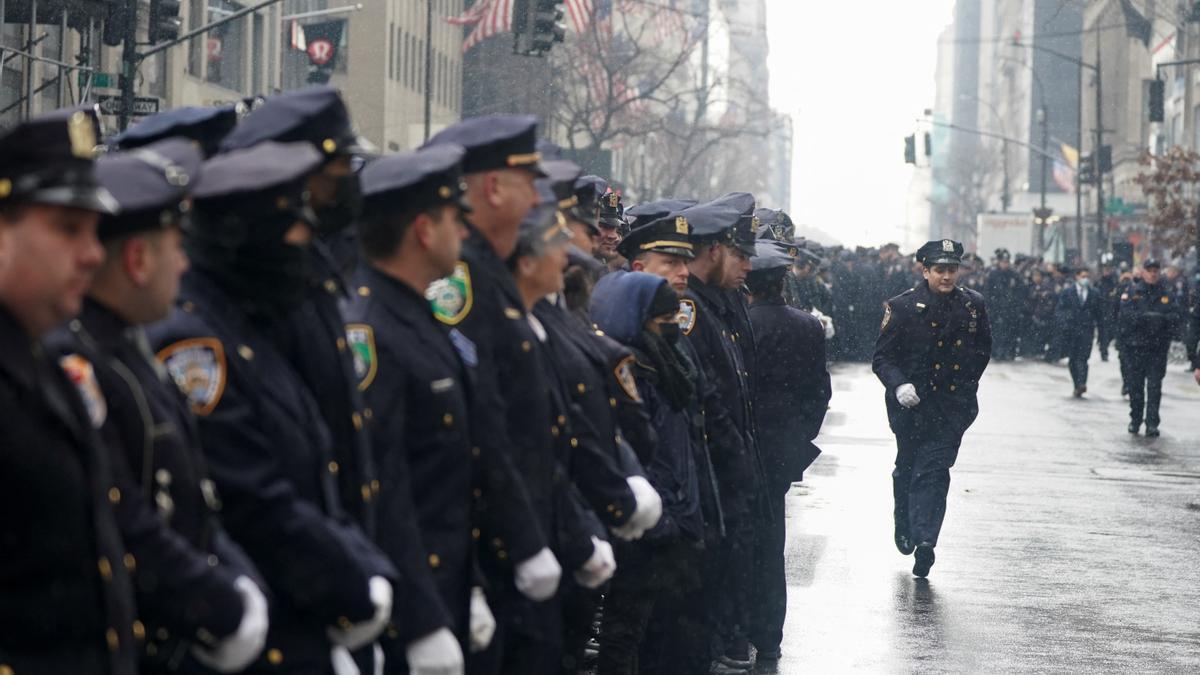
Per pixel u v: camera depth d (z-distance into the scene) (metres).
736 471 13.45
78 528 5.53
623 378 11.08
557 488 9.46
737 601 14.14
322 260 7.59
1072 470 30.09
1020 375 58.97
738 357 14.02
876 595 18.22
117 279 6.21
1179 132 115.69
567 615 10.52
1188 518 24.42
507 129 9.17
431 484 8.27
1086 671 14.86
